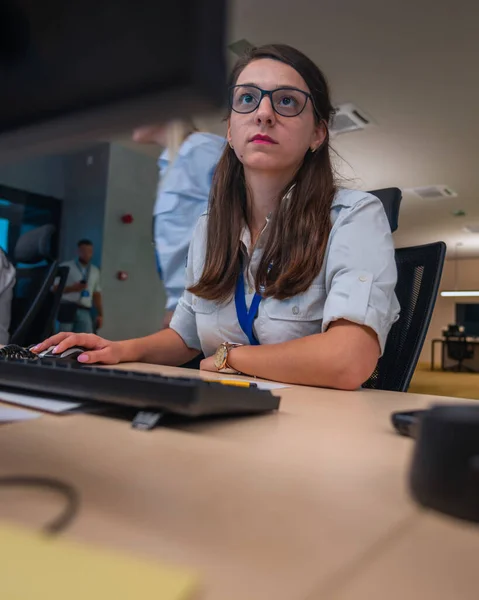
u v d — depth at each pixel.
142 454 0.35
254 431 0.44
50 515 0.22
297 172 1.07
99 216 5.77
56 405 0.49
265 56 1.02
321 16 3.10
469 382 7.72
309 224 1.01
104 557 0.16
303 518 0.24
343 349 0.81
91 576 0.15
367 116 4.43
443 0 2.95
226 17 0.19
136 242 6.02
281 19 3.13
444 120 4.48
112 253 5.79
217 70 0.19
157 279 6.22
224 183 1.12
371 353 0.84
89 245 5.35
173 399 0.41
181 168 1.90
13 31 0.24
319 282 1.01
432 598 0.17
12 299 2.16
